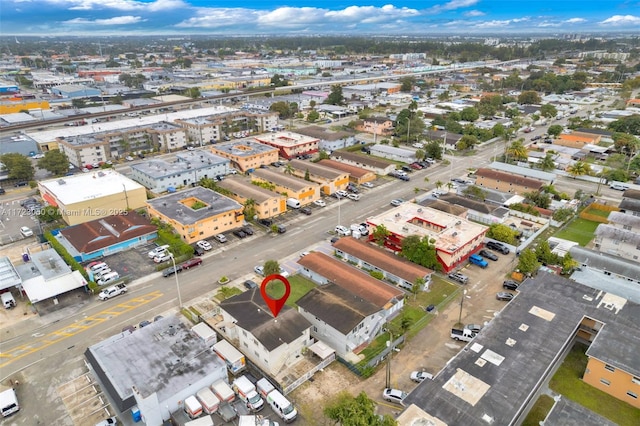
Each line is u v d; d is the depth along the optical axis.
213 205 97.81
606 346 53.28
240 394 51.97
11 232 95.31
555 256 79.19
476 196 109.56
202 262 83.19
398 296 67.75
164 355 54.53
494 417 43.44
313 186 110.00
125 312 68.50
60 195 99.50
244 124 184.75
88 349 56.44
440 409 44.38
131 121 174.75
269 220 98.69
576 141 157.88
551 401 51.50
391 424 41.19
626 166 134.12
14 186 122.06
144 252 86.44
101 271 77.69
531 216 99.50
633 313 59.28
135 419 48.88
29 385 54.38
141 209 105.06
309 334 59.50
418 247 77.62
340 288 66.62
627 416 49.31
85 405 51.38
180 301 70.75
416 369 57.06
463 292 73.50
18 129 162.38
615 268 73.19
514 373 49.09
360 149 159.75
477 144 165.12
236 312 60.84
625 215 90.00
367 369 55.88
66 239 86.75
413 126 171.75
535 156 144.25
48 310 68.88
